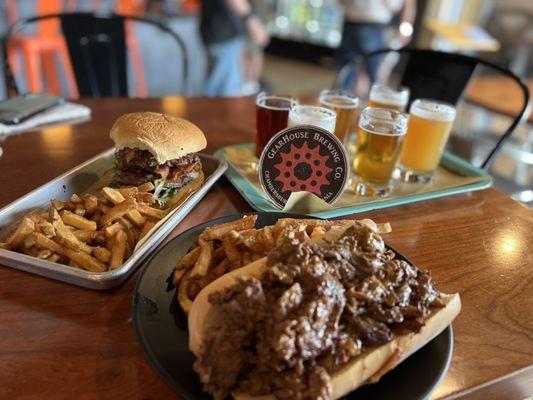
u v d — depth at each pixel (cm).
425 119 48
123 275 31
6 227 36
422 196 46
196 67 157
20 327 27
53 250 32
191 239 33
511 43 184
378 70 165
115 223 35
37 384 23
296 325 21
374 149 46
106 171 48
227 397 22
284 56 259
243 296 22
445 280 34
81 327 27
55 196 41
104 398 23
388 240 39
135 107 67
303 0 245
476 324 30
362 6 156
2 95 116
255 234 31
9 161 48
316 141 42
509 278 35
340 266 25
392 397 23
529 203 111
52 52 122
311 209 41
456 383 26
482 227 43
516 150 121
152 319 26
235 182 45
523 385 27
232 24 135
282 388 22
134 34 137
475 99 110
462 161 55
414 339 24
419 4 203
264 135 51
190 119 64
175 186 45
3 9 118
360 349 23
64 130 57
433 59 74
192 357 24
